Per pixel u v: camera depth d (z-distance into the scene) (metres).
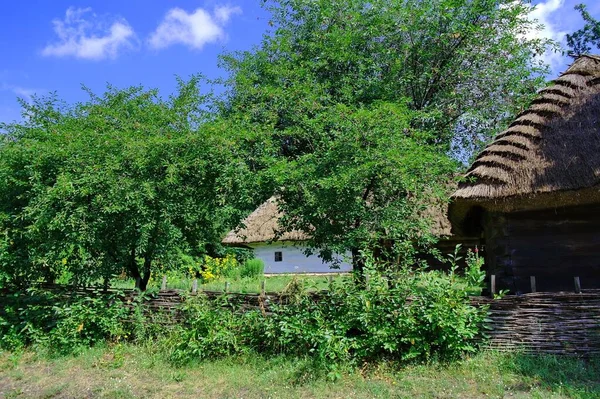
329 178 6.36
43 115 8.01
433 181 7.28
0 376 6.11
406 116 7.20
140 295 7.05
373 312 5.74
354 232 6.87
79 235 6.58
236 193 7.04
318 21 10.37
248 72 10.07
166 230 6.90
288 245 20.08
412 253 6.64
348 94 8.64
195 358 6.14
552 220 7.22
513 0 9.68
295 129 7.94
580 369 5.22
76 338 6.75
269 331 6.11
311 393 5.10
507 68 9.81
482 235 10.00
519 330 5.75
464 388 4.97
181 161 6.70
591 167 6.60
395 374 5.42
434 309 5.59
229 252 20.25
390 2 9.85
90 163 6.70
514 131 7.49
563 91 7.67
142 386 5.51
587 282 6.99
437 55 10.08
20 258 7.34
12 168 7.13
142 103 7.97
